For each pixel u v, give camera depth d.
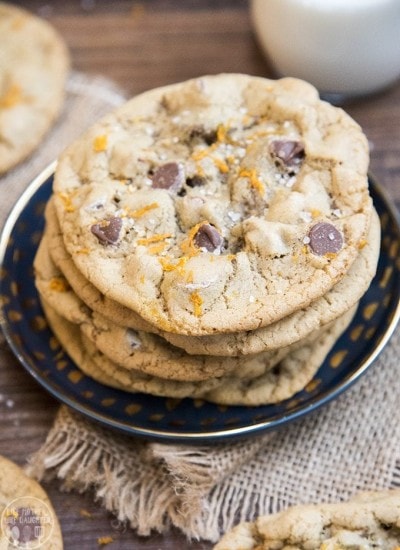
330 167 0.36
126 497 0.37
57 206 0.37
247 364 0.37
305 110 0.37
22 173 0.45
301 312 0.35
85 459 0.38
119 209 0.37
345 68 0.44
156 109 0.39
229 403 0.37
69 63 0.48
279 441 0.38
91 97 0.47
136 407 0.37
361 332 0.38
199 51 0.48
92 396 0.38
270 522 0.36
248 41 0.48
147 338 0.36
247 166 0.37
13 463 0.38
